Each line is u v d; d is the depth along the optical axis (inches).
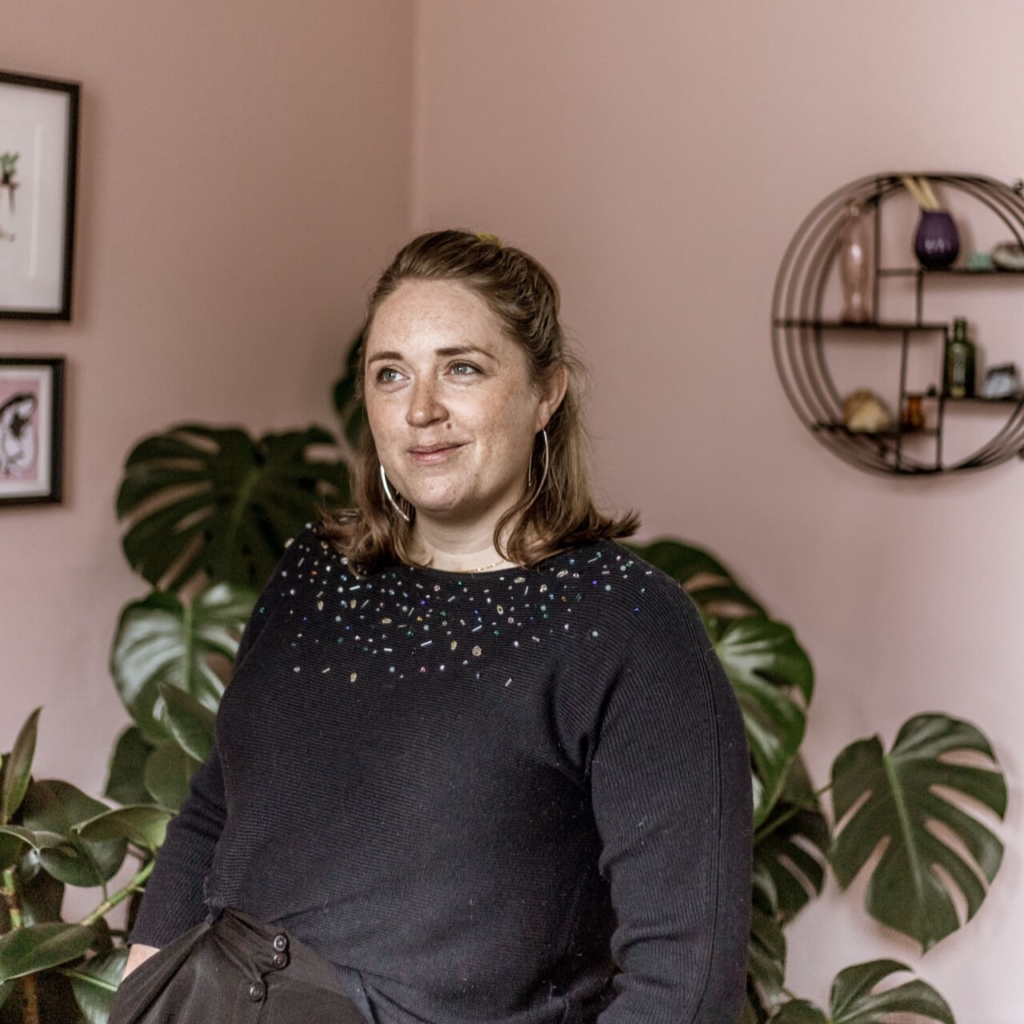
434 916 44.7
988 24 81.5
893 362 87.0
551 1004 45.5
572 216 103.2
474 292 46.8
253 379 101.3
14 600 87.3
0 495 85.7
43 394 87.3
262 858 48.4
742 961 42.9
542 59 104.0
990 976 85.6
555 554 47.4
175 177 94.3
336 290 106.9
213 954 48.9
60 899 72.6
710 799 43.1
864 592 89.5
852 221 85.5
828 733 91.7
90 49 88.3
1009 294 81.7
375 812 46.0
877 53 86.3
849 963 91.7
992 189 81.7
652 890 43.0
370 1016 45.5
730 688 45.3
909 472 85.0
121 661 85.9
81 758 91.9
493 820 44.4
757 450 94.3
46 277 86.4
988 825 84.8
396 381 48.0
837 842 80.0
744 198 93.4
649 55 97.6
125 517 90.7
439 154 111.2
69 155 86.5
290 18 100.9
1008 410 82.2
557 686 44.9
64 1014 70.1
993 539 83.4
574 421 49.9
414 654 47.6
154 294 93.9
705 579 96.8
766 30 91.4
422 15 111.3
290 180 102.3
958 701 85.7
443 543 49.5
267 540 94.0
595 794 44.7
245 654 53.6
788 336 91.6
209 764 55.9
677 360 98.0
